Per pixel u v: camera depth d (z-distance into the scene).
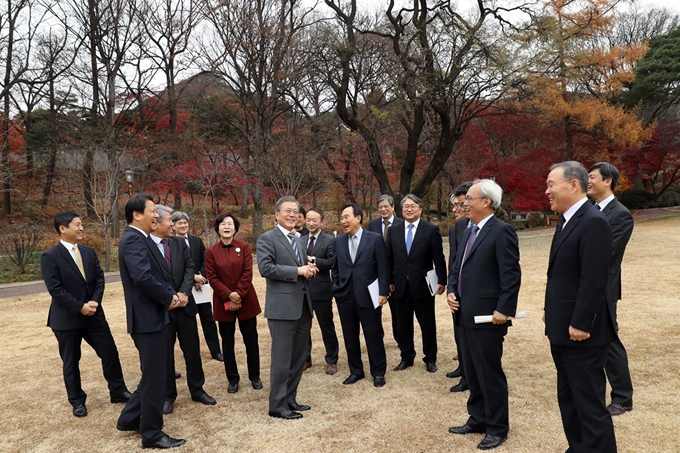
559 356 2.89
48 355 5.84
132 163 19.61
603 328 2.68
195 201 25.89
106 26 20.34
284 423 3.71
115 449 3.40
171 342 4.08
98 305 4.14
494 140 19.84
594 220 2.64
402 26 15.05
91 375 5.07
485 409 3.27
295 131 18.59
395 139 18.97
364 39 17.70
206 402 4.18
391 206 5.48
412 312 4.95
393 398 4.14
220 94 23.94
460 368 4.21
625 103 25.05
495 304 3.23
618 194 28.28
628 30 32.19
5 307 9.27
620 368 3.59
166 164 19.36
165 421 3.83
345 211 4.67
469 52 14.09
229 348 4.51
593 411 2.66
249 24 17.81
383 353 4.54
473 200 3.36
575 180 2.78
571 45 15.75
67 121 20.97
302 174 18.17
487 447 3.17
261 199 18.77
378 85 18.48
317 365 5.21
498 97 15.10
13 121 21.12
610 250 2.62
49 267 3.97
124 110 22.27
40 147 23.16
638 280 8.61
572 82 18.64
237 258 4.61
